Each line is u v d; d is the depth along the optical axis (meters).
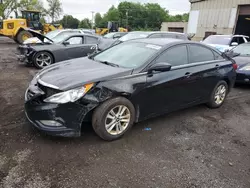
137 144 2.99
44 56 7.73
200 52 4.05
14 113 3.72
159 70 3.17
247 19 18.38
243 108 4.71
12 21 16.67
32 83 3.14
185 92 3.76
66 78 2.85
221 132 3.52
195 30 21.02
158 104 3.43
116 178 2.32
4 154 2.58
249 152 2.98
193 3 20.94
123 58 3.54
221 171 2.54
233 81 4.71
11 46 15.87
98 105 2.80
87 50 8.38
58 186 2.16
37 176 2.27
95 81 2.75
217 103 4.52
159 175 2.41
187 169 2.54
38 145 2.80
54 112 2.64
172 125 3.65
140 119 3.30
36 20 19.50
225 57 4.60
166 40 3.89
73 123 2.70
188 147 3.01
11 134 3.02
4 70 7.24
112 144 2.95
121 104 2.96
